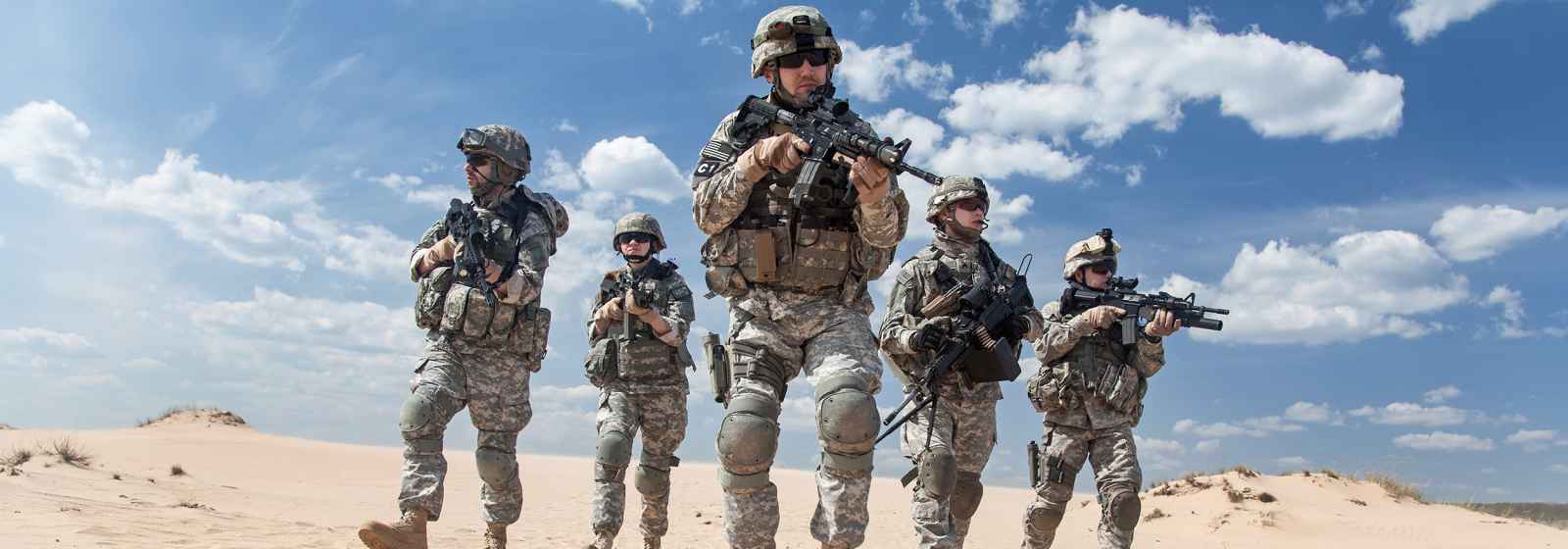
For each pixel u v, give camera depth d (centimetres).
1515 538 1351
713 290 429
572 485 1742
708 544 956
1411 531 1395
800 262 405
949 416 589
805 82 421
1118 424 690
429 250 652
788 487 1666
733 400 406
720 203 403
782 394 423
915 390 567
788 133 386
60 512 789
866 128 402
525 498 1500
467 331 620
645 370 741
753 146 405
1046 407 708
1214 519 1470
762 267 406
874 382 410
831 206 407
